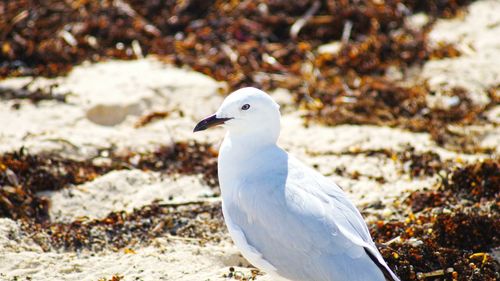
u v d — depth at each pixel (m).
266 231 8.42
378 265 7.96
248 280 9.29
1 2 16.59
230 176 9.07
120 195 11.34
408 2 17.83
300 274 8.27
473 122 13.85
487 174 11.32
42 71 14.84
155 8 16.89
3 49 15.30
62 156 12.07
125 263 9.63
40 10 16.41
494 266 9.58
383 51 16.00
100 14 16.50
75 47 15.66
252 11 16.70
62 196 11.19
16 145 12.14
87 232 10.43
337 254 8.05
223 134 13.17
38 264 9.52
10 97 13.93
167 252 9.94
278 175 8.67
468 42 16.45
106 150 12.42
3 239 9.98
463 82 14.92
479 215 10.23
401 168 12.15
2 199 10.72
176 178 11.85
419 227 10.12
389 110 14.15
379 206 11.02
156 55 15.80
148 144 12.66
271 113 9.18
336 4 16.94
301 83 14.97
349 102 14.29
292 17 16.83
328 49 16.17
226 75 15.30
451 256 9.59
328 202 8.36
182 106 13.96
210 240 10.41
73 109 13.54
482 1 18.48
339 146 12.76
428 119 13.94
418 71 15.55
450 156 12.48
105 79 14.62
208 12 16.88
